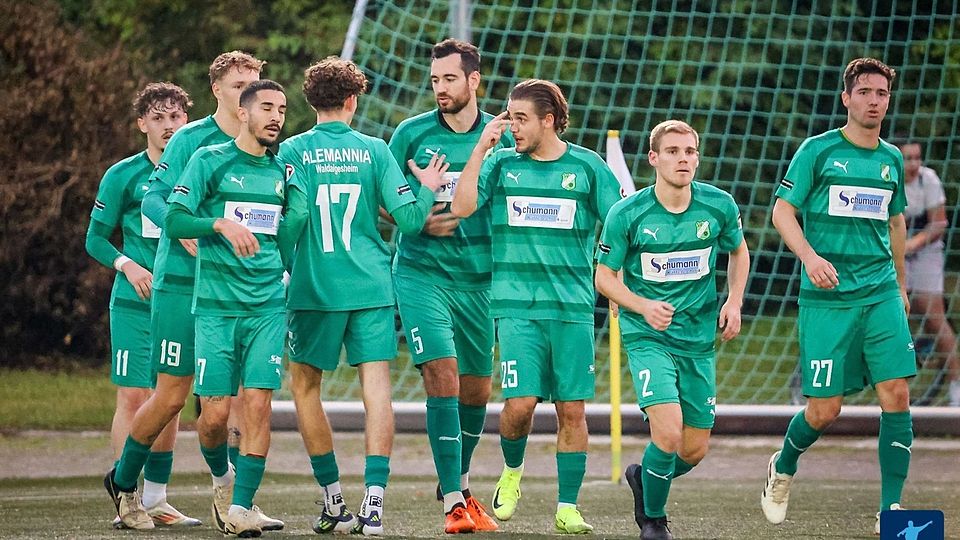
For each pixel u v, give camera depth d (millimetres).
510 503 25484
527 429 24891
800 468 35062
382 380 23453
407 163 25766
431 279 25500
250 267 23016
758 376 49625
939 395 45000
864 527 24781
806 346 24656
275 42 63188
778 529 24531
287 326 24141
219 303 23031
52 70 52906
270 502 29281
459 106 25375
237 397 26266
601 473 35281
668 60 55594
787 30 52250
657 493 22562
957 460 35781
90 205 52438
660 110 49562
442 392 24625
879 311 24297
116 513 26938
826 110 55906
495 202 24516
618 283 22672
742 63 49344
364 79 23984
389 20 57656
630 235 22875
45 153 52219
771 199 55938
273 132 22844
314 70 23672
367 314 23500
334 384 48031
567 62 55625
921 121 55250
